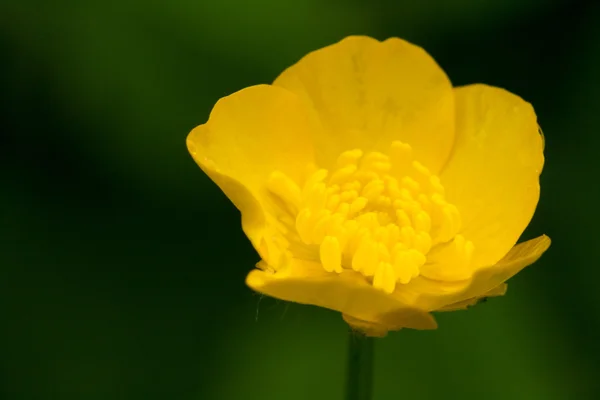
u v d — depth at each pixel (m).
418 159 0.24
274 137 0.23
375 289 0.22
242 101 0.23
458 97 0.24
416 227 0.23
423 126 0.24
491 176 0.24
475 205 0.24
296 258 0.23
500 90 0.24
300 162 0.24
